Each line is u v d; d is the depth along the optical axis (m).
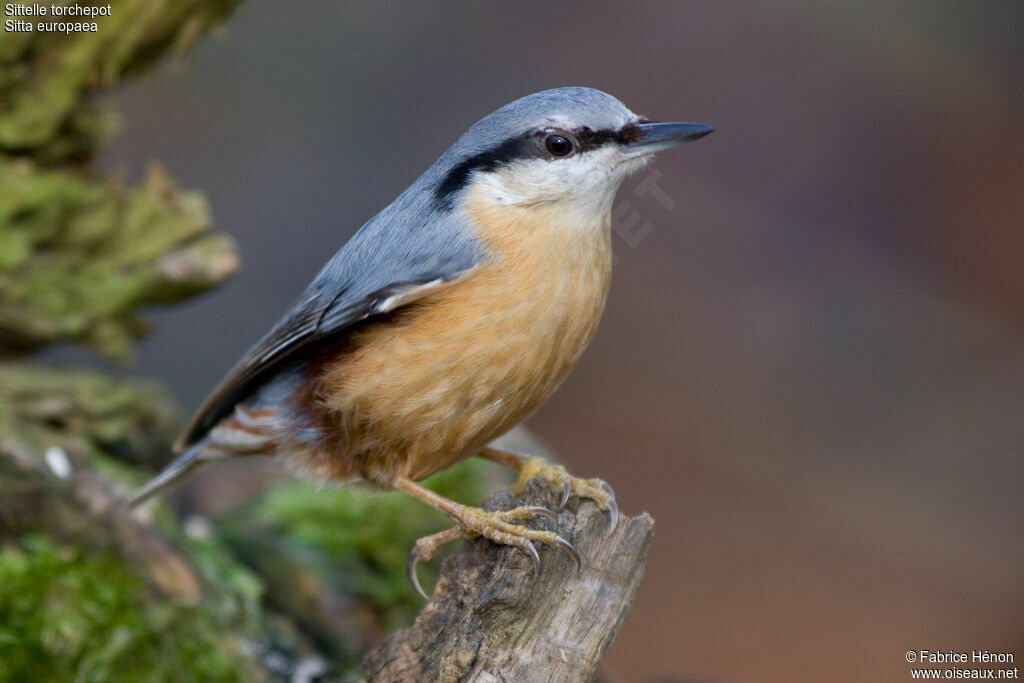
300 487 8.58
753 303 14.68
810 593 11.94
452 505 5.69
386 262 5.91
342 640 7.40
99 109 8.34
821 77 15.92
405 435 5.93
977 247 15.25
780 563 12.31
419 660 4.75
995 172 15.60
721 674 10.95
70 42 7.79
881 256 15.16
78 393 7.89
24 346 8.31
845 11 16.20
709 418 13.71
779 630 11.53
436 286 5.68
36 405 7.58
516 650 4.73
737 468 13.23
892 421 13.71
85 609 6.10
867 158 15.62
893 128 15.70
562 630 4.76
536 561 4.79
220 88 13.78
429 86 14.75
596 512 5.00
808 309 14.68
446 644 4.73
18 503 6.51
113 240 8.24
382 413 5.88
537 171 5.82
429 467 6.14
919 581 12.12
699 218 15.16
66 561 6.31
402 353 5.76
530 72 15.22
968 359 14.25
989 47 16.27
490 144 5.96
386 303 5.70
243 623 6.91
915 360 14.27
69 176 8.15
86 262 8.23
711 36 15.90
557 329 5.81
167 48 8.23
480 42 15.20
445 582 4.91
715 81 15.72
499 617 4.74
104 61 7.94
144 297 8.38
